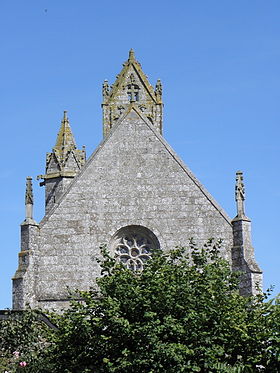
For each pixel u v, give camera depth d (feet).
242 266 198.80
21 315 155.63
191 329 138.82
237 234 202.08
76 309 147.54
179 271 148.87
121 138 210.18
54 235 203.41
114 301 140.77
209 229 204.13
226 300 146.00
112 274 156.25
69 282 200.95
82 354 141.49
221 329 141.28
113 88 247.29
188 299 141.38
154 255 159.63
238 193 204.54
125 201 205.98
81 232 204.03
